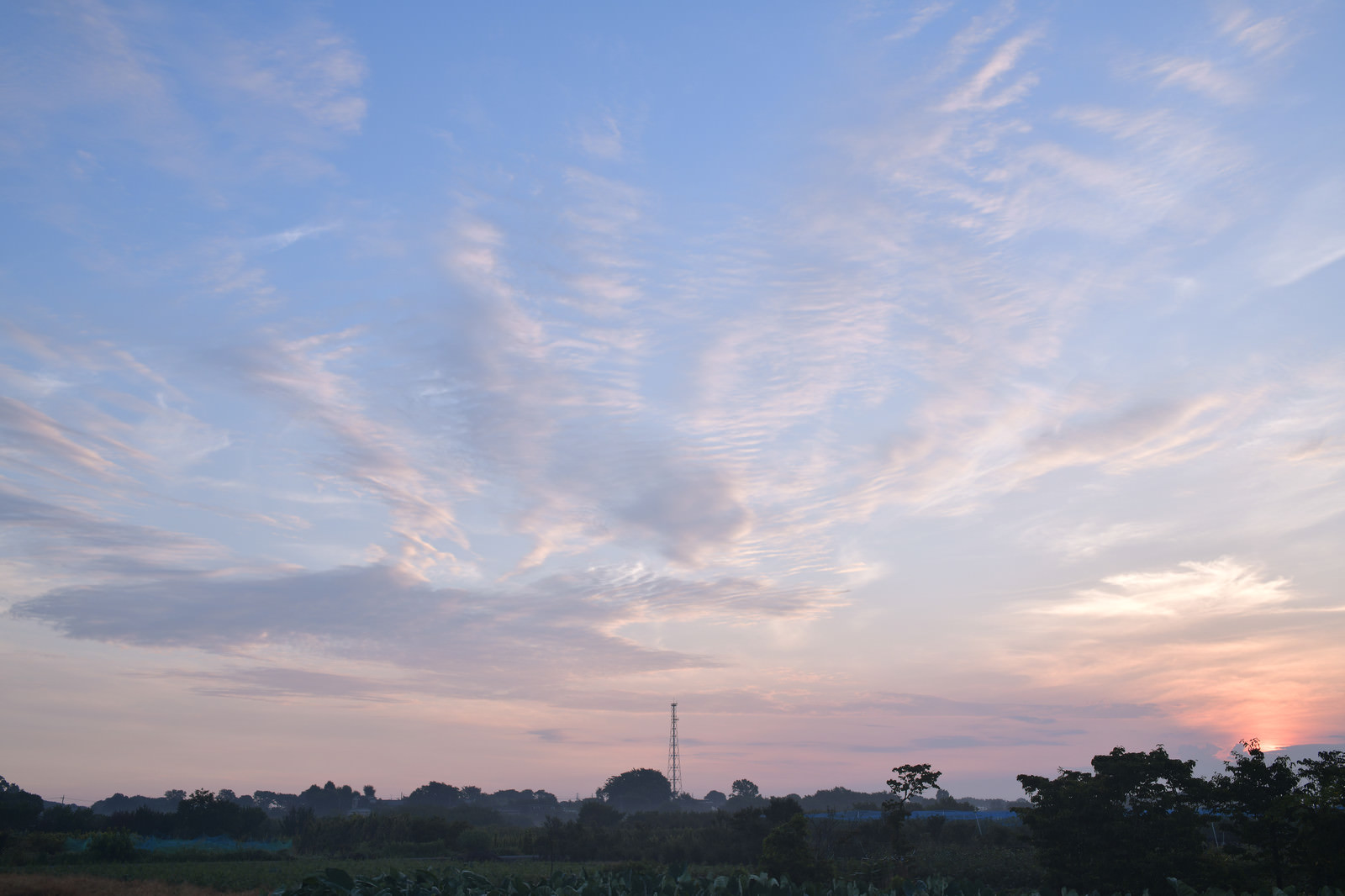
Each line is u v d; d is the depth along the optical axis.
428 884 16.27
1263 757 25.73
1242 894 21.98
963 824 52.72
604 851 64.88
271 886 43.12
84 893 39.28
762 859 35.97
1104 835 26.14
